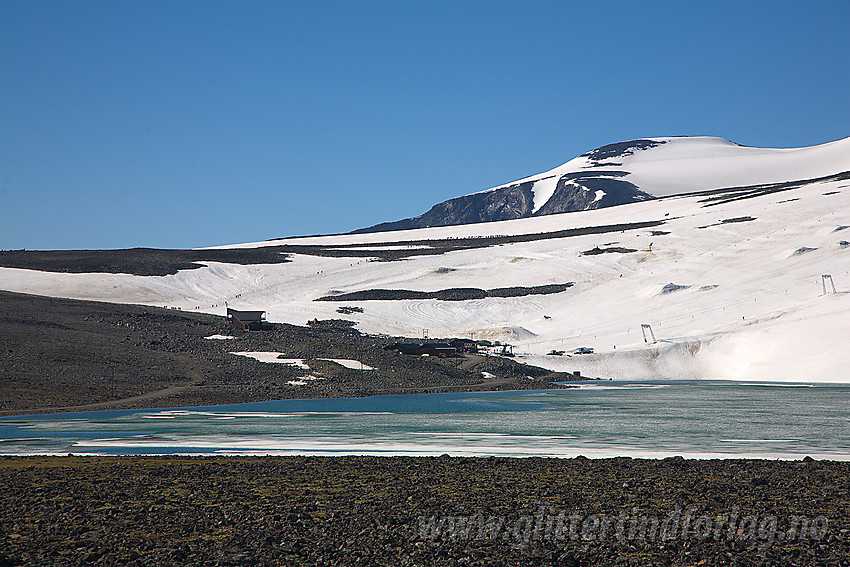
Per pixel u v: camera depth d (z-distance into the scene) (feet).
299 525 113.70
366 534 108.68
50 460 185.16
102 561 93.56
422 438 240.94
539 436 245.65
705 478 154.92
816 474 159.53
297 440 236.22
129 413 341.21
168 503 128.98
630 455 199.52
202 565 93.09
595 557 99.04
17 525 112.16
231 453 205.57
